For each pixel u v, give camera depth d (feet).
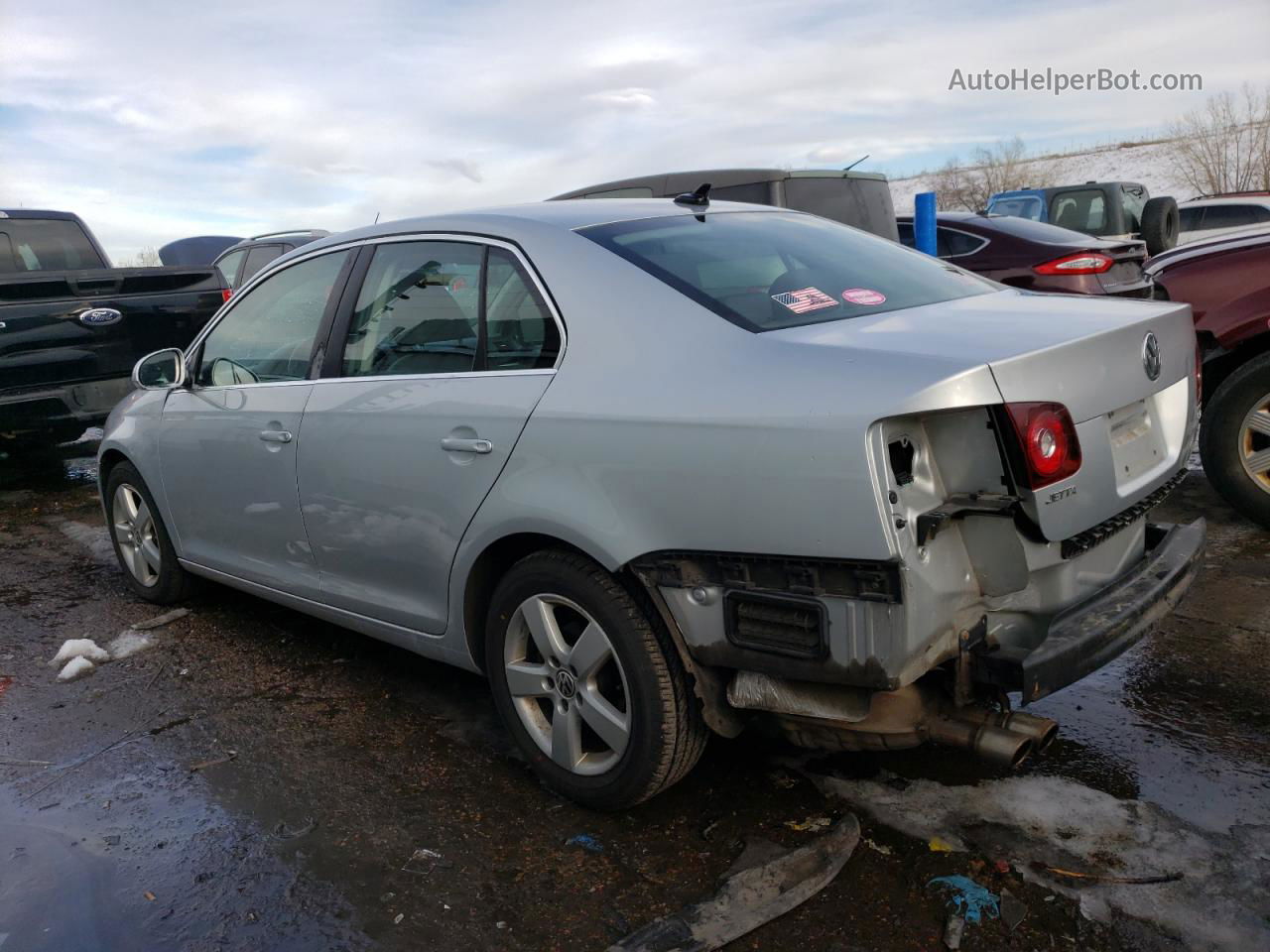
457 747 11.06
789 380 7.77
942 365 7.32
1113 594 8.56
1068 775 9.71
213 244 60.59
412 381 10.53
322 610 12.30
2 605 16.39
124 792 10.38
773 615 7.86
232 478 12.98
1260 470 15.67
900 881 8.31
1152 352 8.71
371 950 7.91
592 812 9.62
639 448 8.36
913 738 8.07
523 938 7.96
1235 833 8.67
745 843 8.95
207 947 8.02
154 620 15.23
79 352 23.36
